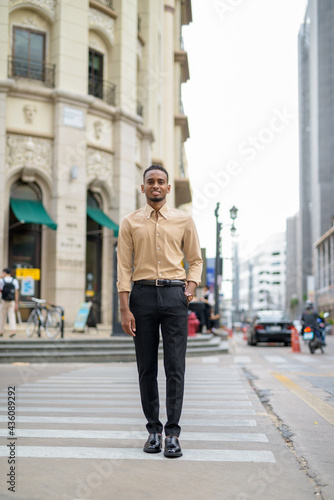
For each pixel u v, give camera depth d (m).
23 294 18.69
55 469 3.28
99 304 20.84
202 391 7.16
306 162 111.88
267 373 9.98
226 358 14.21
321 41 90.94
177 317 3.70
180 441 4.09
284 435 4.43
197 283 3.81
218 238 24.16
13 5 18.97
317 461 3.60
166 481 3.08
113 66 21.64
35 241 19.09
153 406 3.78
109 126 21.05
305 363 12.71
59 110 19.23
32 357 11.81
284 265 149.25
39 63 19.62
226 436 4.28
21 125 18.80
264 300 151.50
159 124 26.45
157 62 25.38
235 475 3.21
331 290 83.00
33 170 18.80
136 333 3.76
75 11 19.92
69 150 19.34
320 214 92.44
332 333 47.09
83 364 11.78
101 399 6.29
